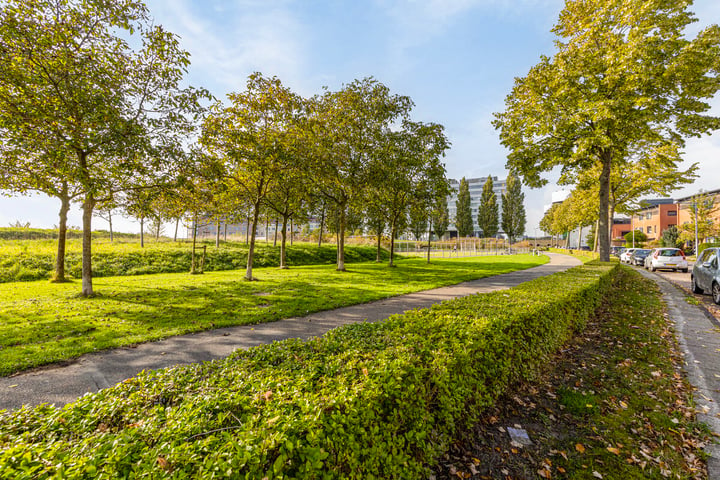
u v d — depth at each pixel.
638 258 25.61
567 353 5.49
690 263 24.73
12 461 1.39
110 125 8.96
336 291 11.87
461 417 3.04
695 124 12.74
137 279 15.16
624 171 24.36
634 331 6.54
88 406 1.98
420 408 2.43
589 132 13.58
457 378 2.90
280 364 2.70
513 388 4.09
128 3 9.62
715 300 9.17
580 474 2.74
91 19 9.48
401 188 19.86
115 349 5.56
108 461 1.38
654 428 3.33
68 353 5.26
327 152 17.16
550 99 14.25
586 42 13.44
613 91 12.89
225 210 18.73
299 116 16.05
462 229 75.38
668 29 12.25
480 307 4.75
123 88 9.80
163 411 1.91
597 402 3.87
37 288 12.06
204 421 1.71
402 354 2.77
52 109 8.80
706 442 3.07
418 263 26.91
